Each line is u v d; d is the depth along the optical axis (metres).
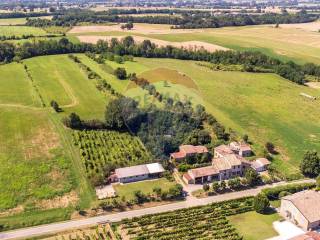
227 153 144.38
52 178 132.12
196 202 122.25
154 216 114.12
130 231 107.06
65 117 174.38
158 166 138.88
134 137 160.12
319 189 127.94
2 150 149.00
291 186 128.88
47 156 145.75
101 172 136.00
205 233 107.44
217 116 188.00
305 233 103.81
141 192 124.38
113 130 167.88
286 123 185.88
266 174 140.50
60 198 122.12
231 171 137.12
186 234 106.25
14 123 173.00
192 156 145.12
